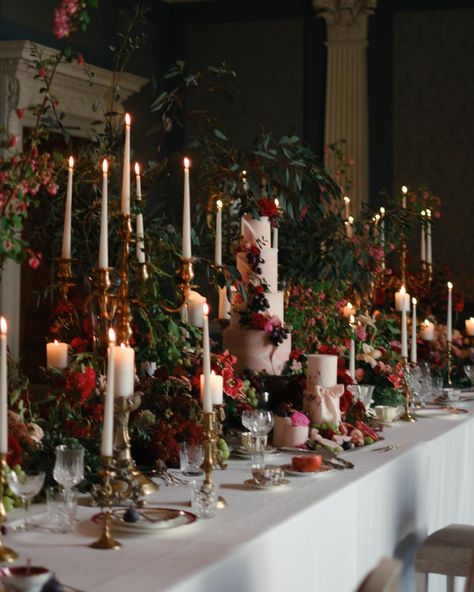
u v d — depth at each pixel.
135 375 3.49
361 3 9.34
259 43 9.78
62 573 2.16
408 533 3.71
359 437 3.82
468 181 9.18
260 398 3.75
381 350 4.94
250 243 4.43
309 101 9.62
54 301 8.88
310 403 3.84
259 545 2.47
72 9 2.92
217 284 3.79
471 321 6.50
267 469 3.05
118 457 2.81
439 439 4.13
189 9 9.97
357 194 9.34
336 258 5.79
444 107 9.27
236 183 5.20
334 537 2.97
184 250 3.19
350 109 9.40
